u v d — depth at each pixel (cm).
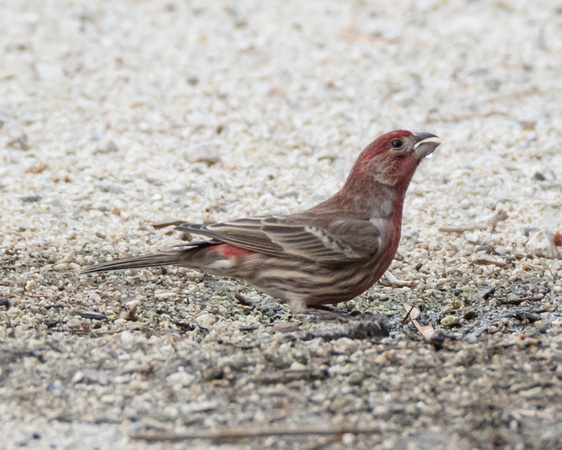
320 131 1568
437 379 741
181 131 1563
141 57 1992
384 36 2141
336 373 754
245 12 2338
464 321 916
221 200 1279
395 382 736
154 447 644
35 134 1536
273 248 898
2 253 1080
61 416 693
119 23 2231
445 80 1830
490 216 1195
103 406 707
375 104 1706
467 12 2314
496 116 1628
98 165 1408
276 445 642
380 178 916
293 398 712
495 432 651
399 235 942
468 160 1428
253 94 1761
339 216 917
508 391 716
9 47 2019
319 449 635
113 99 1719
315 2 2428
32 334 852
